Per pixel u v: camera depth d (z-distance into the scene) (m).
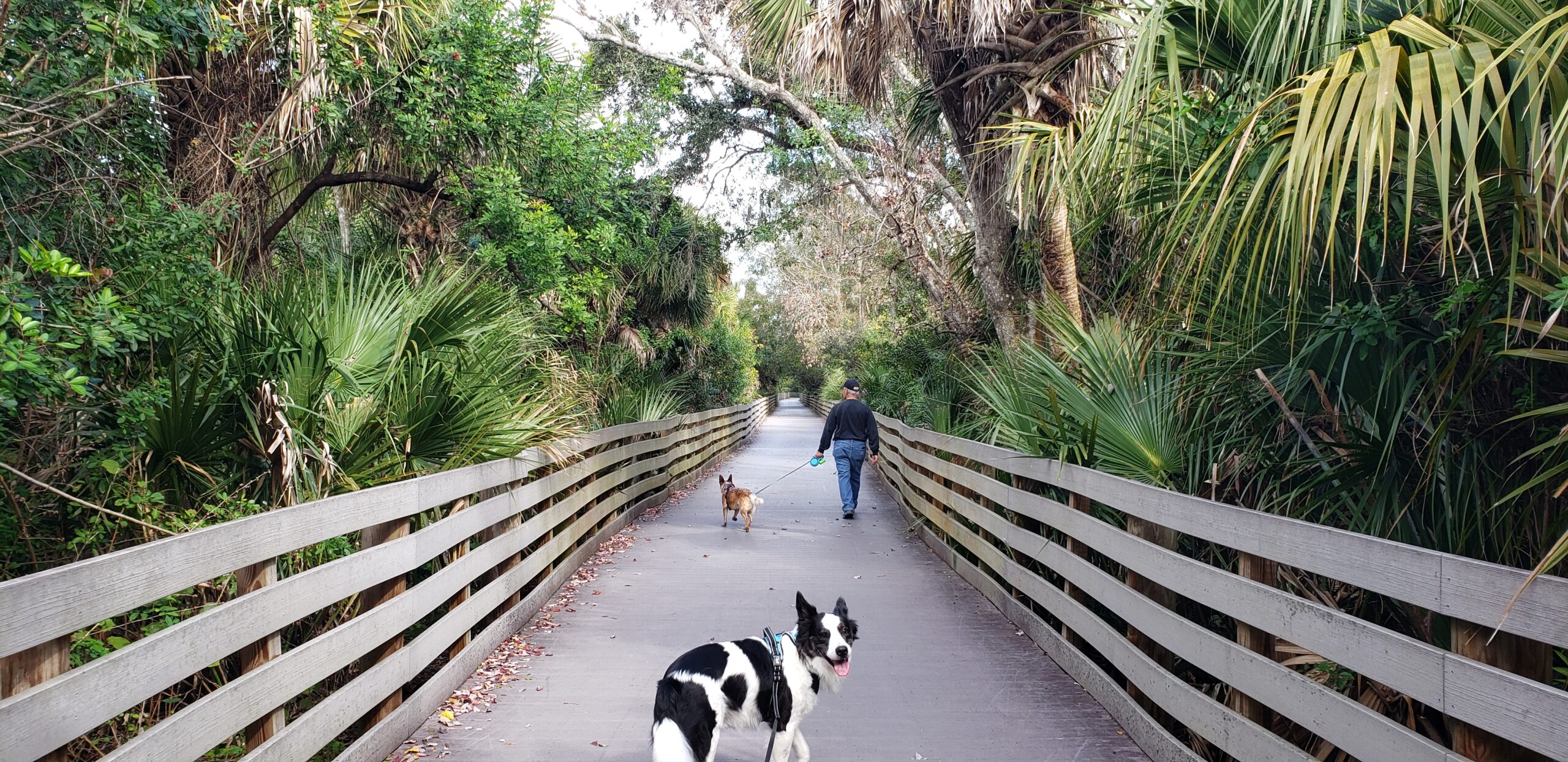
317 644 3.66
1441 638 4.05
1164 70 4.44
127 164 5.84
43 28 4.81
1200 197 3.72
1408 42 3.28
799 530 11.31
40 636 2.22
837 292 22.38
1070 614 5.66
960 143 10.17
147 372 5.41
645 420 14.02
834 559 9.34
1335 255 4.38
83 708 2.34
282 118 7.42
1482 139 3.26
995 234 10.21
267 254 8.94
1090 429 5.73
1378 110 2.84
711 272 20.92
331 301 6.51
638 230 13.53
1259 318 4.62
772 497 15.01
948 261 13.32
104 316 4.40
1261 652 3.65
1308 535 3.25
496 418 6.52
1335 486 4.55
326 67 7.56
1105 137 4.34
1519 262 3.50
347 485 5.30
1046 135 5.70
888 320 20.81
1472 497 4.01
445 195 10.25
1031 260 9.95
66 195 5.35
